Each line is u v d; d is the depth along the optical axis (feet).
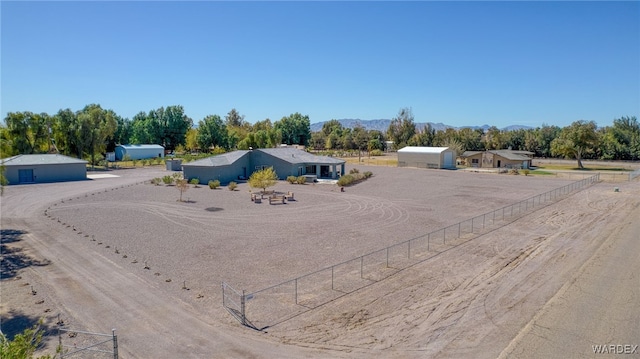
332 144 526.16
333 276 61.87
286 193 145.18
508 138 390.63
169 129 406.41
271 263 68.18
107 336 42.73
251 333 44.60
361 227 94.27
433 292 55.72
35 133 239.50
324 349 41.29
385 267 66.03
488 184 170.81
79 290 56.80
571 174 214.07
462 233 88.63
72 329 45.88
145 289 56.95
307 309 50.49
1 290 56.65
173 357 40.04
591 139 251.60
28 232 88.69
